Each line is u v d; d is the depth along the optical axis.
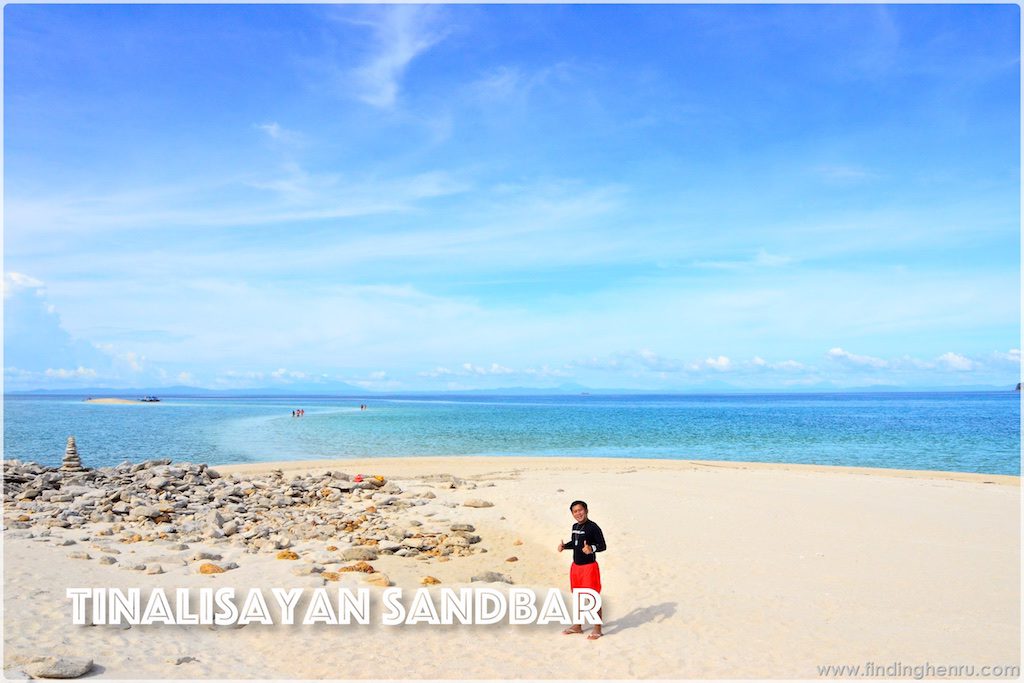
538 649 9.17
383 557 13.75
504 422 80.12
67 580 10.91
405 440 52.19
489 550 14.66
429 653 9.00
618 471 29.34
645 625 10.05
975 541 14.64
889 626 9.70
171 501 18.03
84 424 73.38
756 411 119.00
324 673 8.17
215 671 7.99
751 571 12.57
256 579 11.79
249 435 56.91
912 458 38.94
